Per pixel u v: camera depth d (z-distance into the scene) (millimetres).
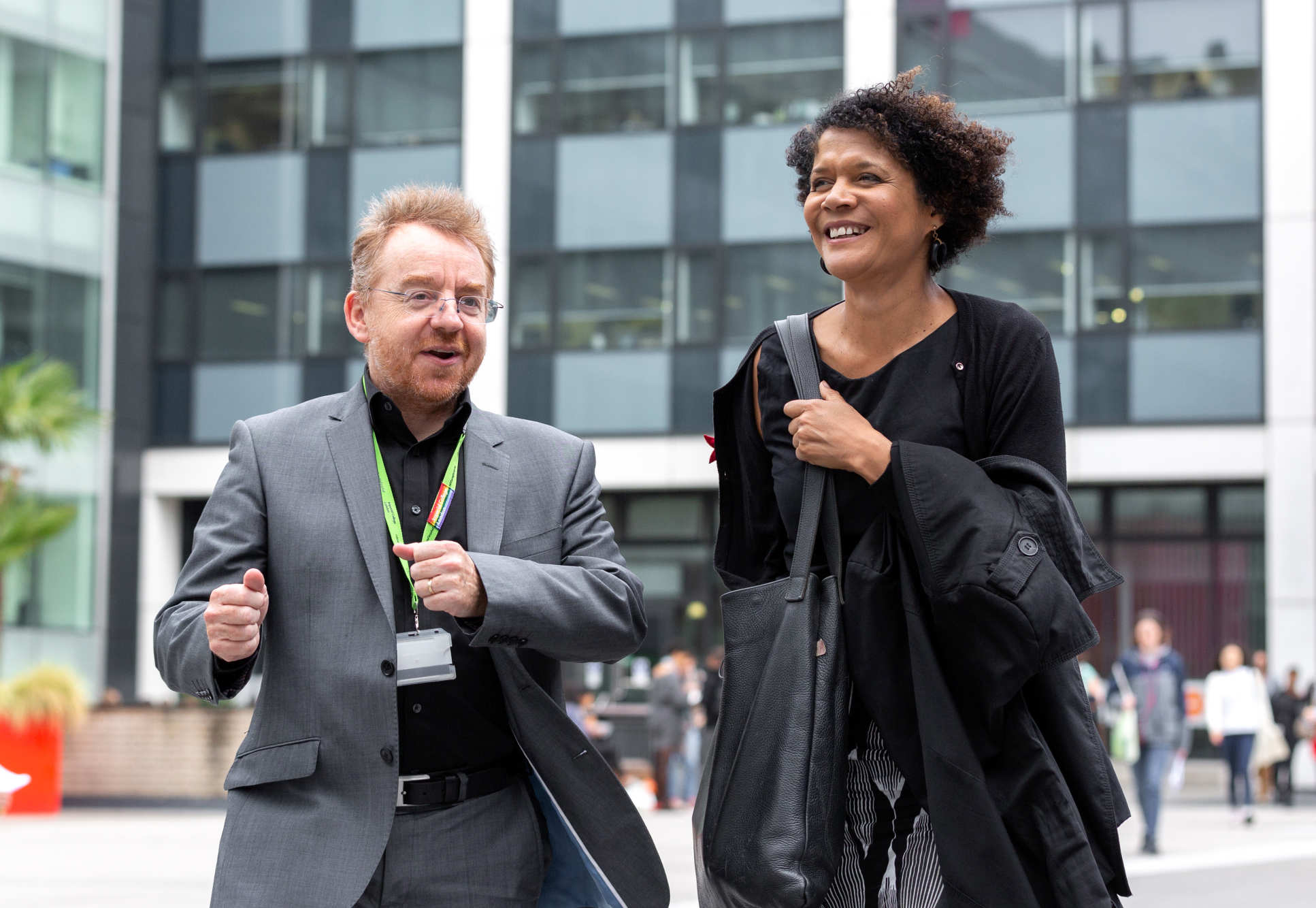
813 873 2846
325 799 3033
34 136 23609
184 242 25875
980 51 23672
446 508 3229
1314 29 22547
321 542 3121
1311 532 22203
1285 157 22578
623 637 3139
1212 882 9930
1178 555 23688
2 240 23031
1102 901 2707
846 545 3008
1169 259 22922
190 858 11703
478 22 25281
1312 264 22406
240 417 25406
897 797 2977
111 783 18938
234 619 2797
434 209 3244
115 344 24906
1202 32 22969
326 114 25656
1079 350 23094
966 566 2729
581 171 24922
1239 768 16484
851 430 2904
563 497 3336
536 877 3221
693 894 8914
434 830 3098
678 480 24234
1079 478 23000
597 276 24781
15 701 17578
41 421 19016
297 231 25562
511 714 3086
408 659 3064
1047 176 23328
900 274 2984
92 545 24609
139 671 25031
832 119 2994
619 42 24953
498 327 24938
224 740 18891
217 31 25953
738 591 3049
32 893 9156
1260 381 22547
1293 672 20297
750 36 24531
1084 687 2889
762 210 24344
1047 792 2748
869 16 23984
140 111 25500
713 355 24328
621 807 3156
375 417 3275
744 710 2984
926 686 2781
